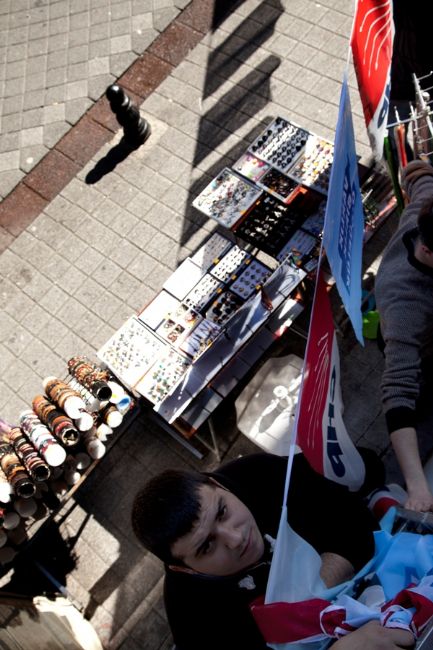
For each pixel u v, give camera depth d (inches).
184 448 205.5
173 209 248.1
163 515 54.9
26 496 167.9
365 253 202.4
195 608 60.8
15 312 248.8
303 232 192.4
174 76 271.7
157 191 253.1
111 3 296.0
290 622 53.4
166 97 268.7
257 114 253.0
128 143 265.0
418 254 89.0
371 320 191.0
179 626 62.2
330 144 199.6
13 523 177.5
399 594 53.9
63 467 185.5
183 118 262.4
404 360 87.9
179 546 55.2
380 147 133.4
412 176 104.6
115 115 274.2
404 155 139.3
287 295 178.5
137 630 190.4
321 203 194.4
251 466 66.8
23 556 204.4
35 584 202.8
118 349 194.9
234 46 267.7
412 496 79.0
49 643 170.2
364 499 78.1
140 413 212.8
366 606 55.0
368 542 62.8
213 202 202.4
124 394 188.4
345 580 60.3
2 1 316.8
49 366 236.7
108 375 192.2
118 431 209.5
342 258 79.6
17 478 167.9
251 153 205.6
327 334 70.1
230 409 202.8
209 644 61.2
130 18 289.1
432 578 57.1
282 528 52.6
